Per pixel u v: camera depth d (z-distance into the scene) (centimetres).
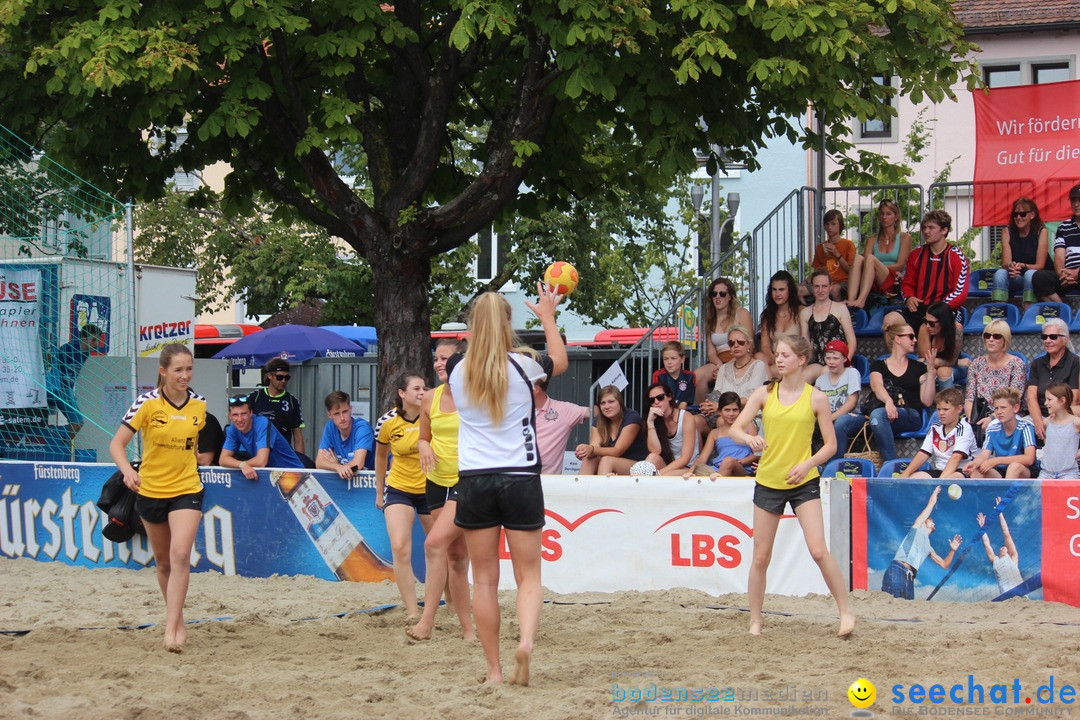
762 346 1426
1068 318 1420
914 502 967
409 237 1315
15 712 597
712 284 1444
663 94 1236
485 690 641
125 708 600
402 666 722
